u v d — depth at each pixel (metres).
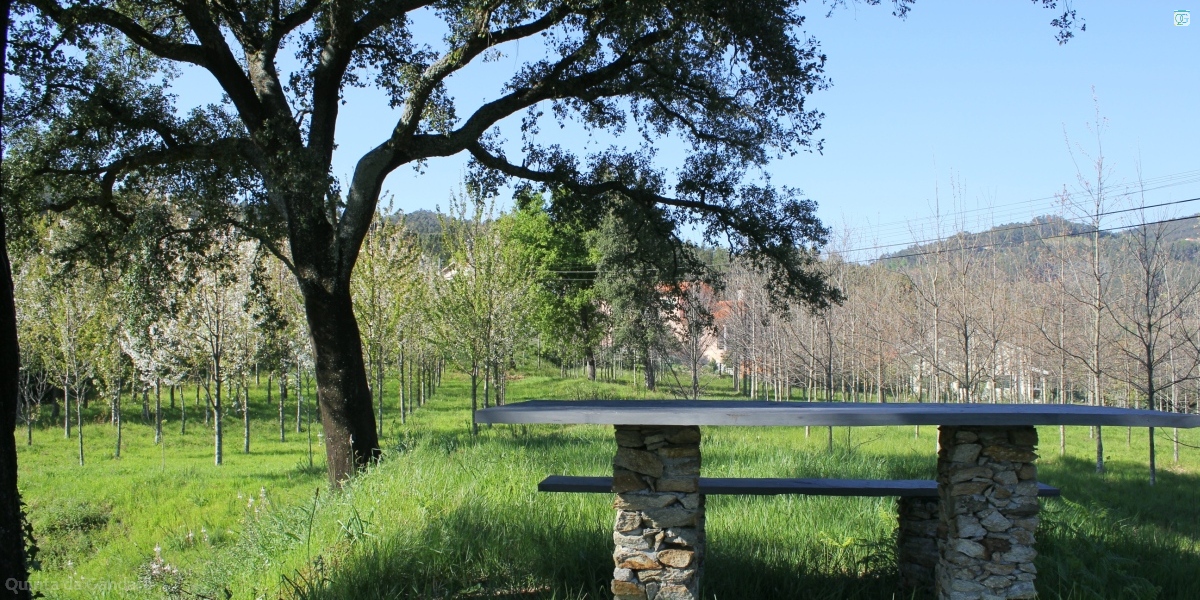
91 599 9.34
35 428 30.33
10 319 5.82
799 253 14.90
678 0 10.80
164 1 12.44
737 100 13.20
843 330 22.73
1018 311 22.64
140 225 13.23
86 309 23.05
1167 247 16.88
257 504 13.98
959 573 5.08
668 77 12.91
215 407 21.89
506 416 4.80
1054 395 27.83
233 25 12.58
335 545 7.38
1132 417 4.57
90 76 12.22
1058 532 7.27
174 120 13.12
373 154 12.75
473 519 7.52
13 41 10.71
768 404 5.84
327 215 13.05
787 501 8.95
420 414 35.19
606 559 6.62
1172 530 9.38
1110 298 18.52
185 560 11.13
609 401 6.55
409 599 6.10
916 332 23.05
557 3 12.11
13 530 5.56
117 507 15.41
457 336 25.23
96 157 12.98
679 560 5.05
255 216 12.70
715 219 14.48
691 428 5.16
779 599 6.20
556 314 44.28
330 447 12.71
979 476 5.12
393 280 25.53
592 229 15.45
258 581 7.30
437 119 14.88
